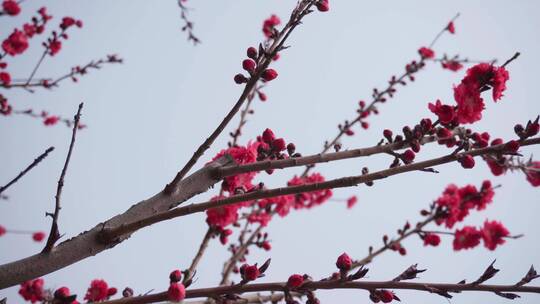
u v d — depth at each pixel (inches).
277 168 68.7
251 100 80.5
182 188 68.8
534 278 66.6
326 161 68.6
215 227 76.4
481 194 80.3
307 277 67.1
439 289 66.7
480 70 68.8
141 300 66.0
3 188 66.5
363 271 66.5
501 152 68.4
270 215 83.5
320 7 67.9
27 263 65.7
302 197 86.4
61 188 66.2
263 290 66.4
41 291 72.3
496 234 78.9
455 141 69.7
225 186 70.8
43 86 105.8
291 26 67.9
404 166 67.6
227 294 66.5
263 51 67.5
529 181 69.5
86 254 66.7
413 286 66.7
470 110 68.5
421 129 69.0
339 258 66.8
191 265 74.6
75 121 66.8
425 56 99.7
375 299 67.0
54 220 65.9
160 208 68.2
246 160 70.6
